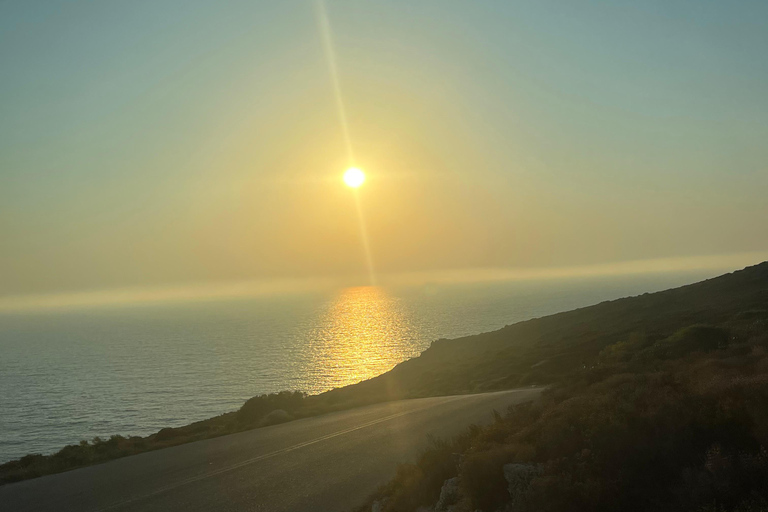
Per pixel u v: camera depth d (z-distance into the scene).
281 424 27.23
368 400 35.84
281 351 191.25
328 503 12.63
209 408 103.25
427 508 10.41
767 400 7.79
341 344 199.25
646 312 57.06
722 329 23.58
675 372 12.69
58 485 16.86
